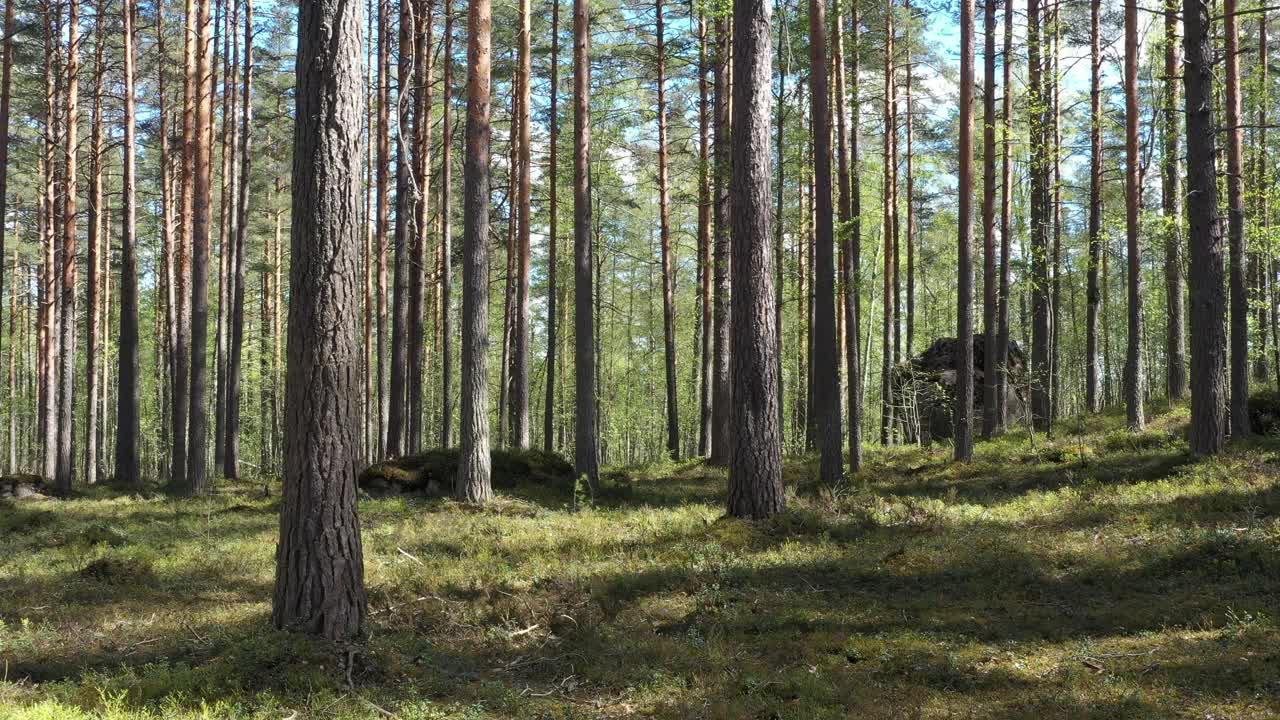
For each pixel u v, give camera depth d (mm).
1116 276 44969
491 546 12648
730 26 21984
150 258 45500
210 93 25766
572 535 13305
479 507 16812
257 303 47250
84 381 47125
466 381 17547
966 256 19906
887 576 10180
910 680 6793
